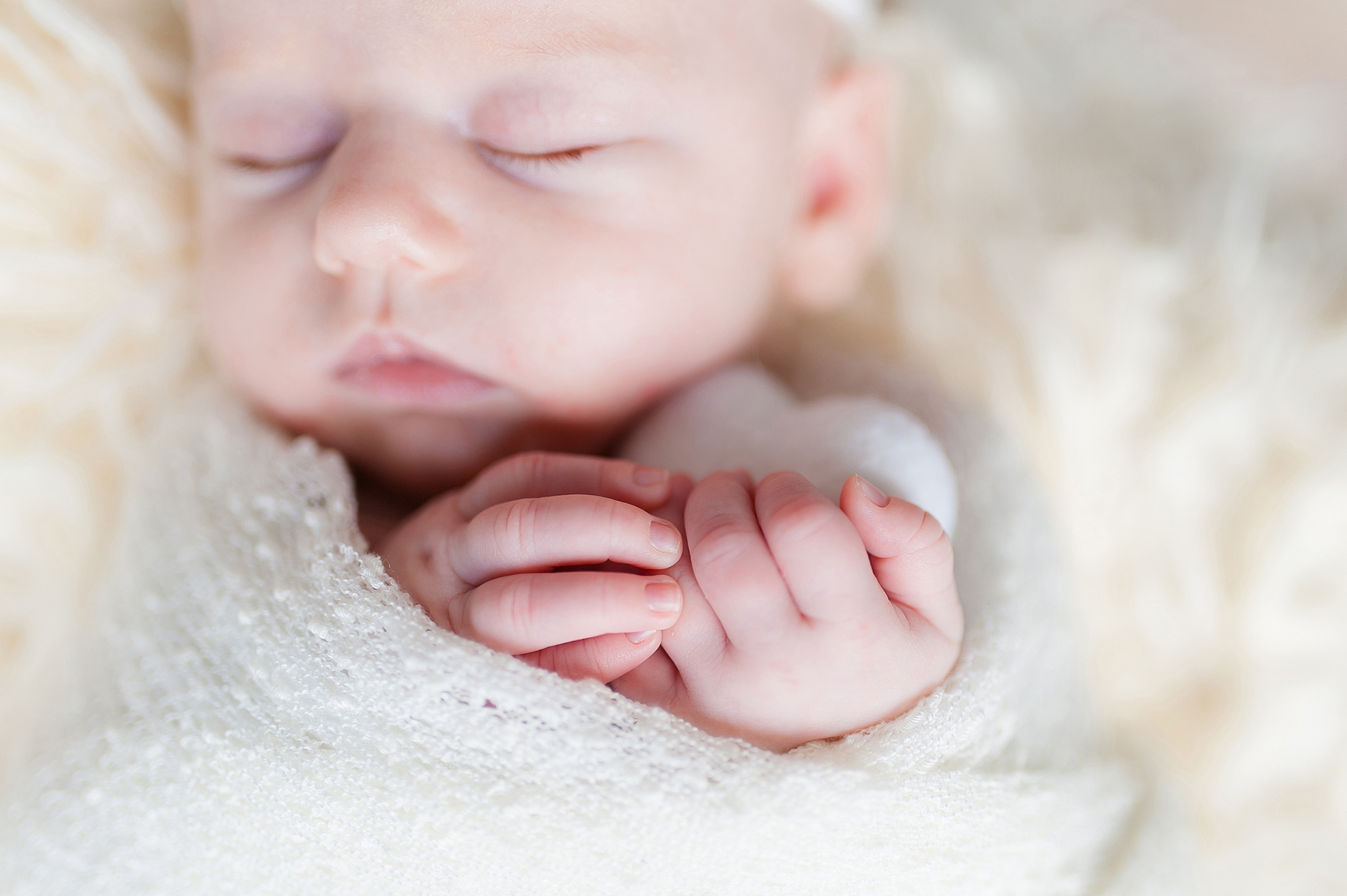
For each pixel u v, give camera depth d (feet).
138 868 0.88
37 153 1.06
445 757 0.85
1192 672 1.19
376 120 0.93
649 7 0.94
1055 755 0.96
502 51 0.92
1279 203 1.27
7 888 0.89
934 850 0.88
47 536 1.09
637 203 0.95
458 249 0.92
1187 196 1.26
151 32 1.09
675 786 0.84
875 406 0.93
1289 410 1.19
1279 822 1.17
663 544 0.83
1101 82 1.31
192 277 1.11
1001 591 0.96
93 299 1.08
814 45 1.05
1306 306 1.21
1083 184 1.27
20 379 1.07
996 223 1.25
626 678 0.87
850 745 0.86
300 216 0.95
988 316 1.22
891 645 0.85
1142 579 1.19
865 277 1.24
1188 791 1.18
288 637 0.87
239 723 0.87
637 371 0.97
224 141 0.98
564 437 0.99
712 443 0.95
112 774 0.88
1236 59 1.35
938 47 1.27
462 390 0.96
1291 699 1.16
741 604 0.82
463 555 0.87
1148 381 1.20
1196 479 1.19
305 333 0.96
